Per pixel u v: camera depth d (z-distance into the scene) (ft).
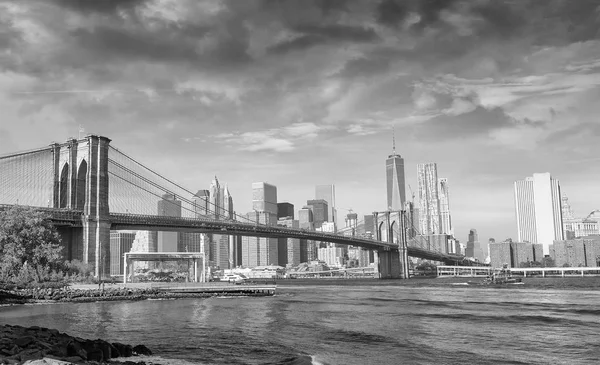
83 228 561.43
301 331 218.18
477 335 207.92
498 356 163.43
